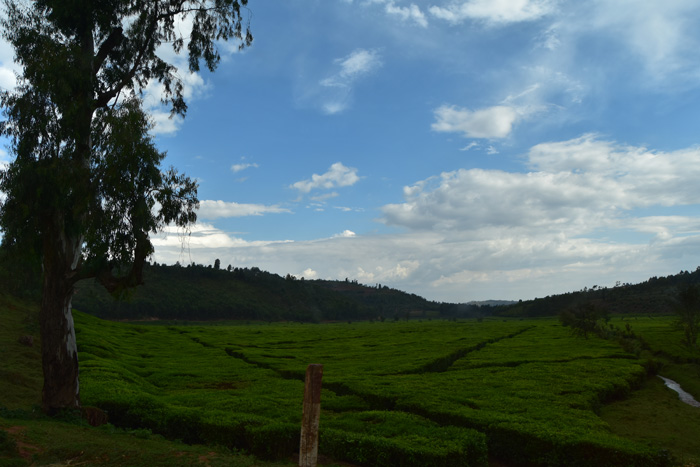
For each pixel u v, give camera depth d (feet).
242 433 49.98
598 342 173.37
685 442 61.41
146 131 54.13
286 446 48.14
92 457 38.29
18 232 53.26
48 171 50.39
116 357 120.26
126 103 53.98
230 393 76.48
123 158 50.67
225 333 246.68
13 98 52.16
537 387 81.66
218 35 68.08
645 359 128.47
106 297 401.08
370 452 45.98
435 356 126.11
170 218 54.34
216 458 41.73
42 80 51.52
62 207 51.83
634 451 45.29
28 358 94.79
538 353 139.23
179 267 578.25
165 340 196.85
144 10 61.77
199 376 98.37
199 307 481.46
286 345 180.04
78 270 54.90
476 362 121.08
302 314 582.35
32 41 54.95
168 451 42.45
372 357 134.21
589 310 195.52
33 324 128.16
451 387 81.15
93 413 55.88
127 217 53.31
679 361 138.92
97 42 63.10
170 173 54.70
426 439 48.37
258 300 577.02
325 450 49.67
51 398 53.83
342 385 84.69
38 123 52.44
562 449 48.19
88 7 56.70
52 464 35.65
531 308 587.68
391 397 71.31
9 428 42.16
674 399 90.94
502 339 205.98
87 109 55.57
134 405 59.57
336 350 157.58
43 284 55.62
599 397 81.30
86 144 56.29
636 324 273.54
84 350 116.98
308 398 26.50
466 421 57.67
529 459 50.65
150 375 99.76
